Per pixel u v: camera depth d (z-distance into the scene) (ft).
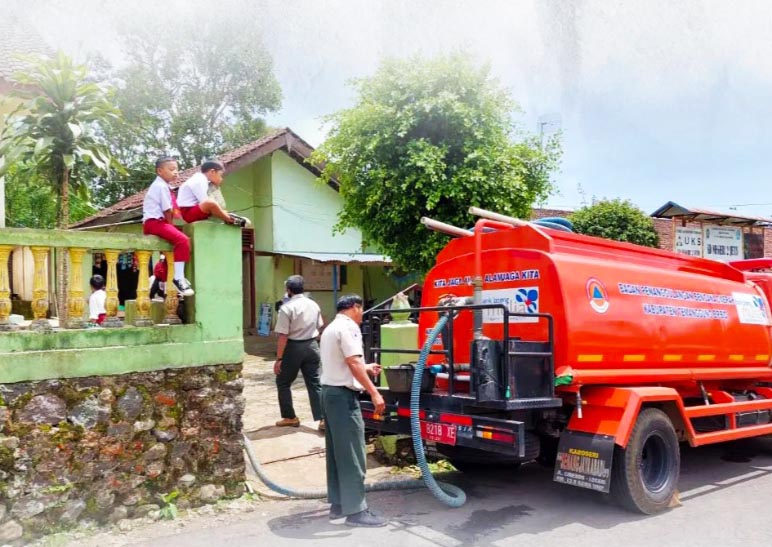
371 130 30.14
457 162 29.66
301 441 22.36
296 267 58.18
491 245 19.07
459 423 16.20
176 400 16.35
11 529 13.73
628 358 18.03
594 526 15.72
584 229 54.85
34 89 18.21
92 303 30.30
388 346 22.66
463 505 17.40
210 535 14.84
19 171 20.62
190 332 16.56
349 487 15.48
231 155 50.44
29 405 14.11
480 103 28.73
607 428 16.29
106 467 15.12
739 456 24.12
